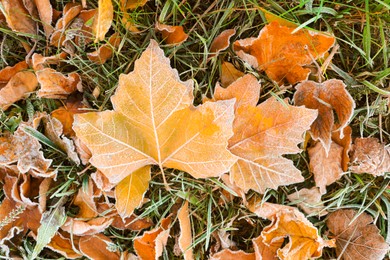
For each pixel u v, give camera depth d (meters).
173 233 0.64
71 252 0.63
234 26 0.63
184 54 0.63
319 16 0.60
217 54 0.61
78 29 0.61
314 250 0.62
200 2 0.63
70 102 0.62
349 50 0.64
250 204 0.63
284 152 0.60
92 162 0.58
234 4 0.62
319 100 0.61
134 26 0.62
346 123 0.59
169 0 0.61
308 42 0.60
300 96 0.61
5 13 0.60
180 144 0.59
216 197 0.64
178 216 0.61
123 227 0.63
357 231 0.63
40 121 0.62
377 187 0.64
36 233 0.63
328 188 0.64
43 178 0.62
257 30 0.63
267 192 0.63
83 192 0.62
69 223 0.62
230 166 0.59
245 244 0.64
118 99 0.58
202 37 0.62
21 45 0.63
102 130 0.58
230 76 0.62
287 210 0.62
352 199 0.64
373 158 0.62
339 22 0.63
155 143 0.59
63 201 0.62
